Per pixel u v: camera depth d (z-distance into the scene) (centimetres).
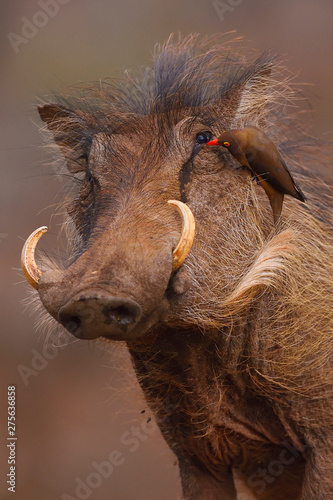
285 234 1335
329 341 1400
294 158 1570
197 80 1475
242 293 1284
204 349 1344
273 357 1367
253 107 1467
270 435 1420
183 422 1473
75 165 1545
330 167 1634
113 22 4984
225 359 1355
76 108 1614
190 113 1370
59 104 1551
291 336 1380
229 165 1349
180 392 1413
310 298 1405
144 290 1093
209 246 1288
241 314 1341
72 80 4625
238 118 1433
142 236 1166
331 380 1381
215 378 1372
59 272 1148
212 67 1559
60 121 1553
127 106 1496
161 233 1191
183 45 1678
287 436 1399
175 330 1298
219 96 1457
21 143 3856
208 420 1398
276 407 1382
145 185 1273
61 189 1639
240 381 1387
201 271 1255
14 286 3431
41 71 4656
